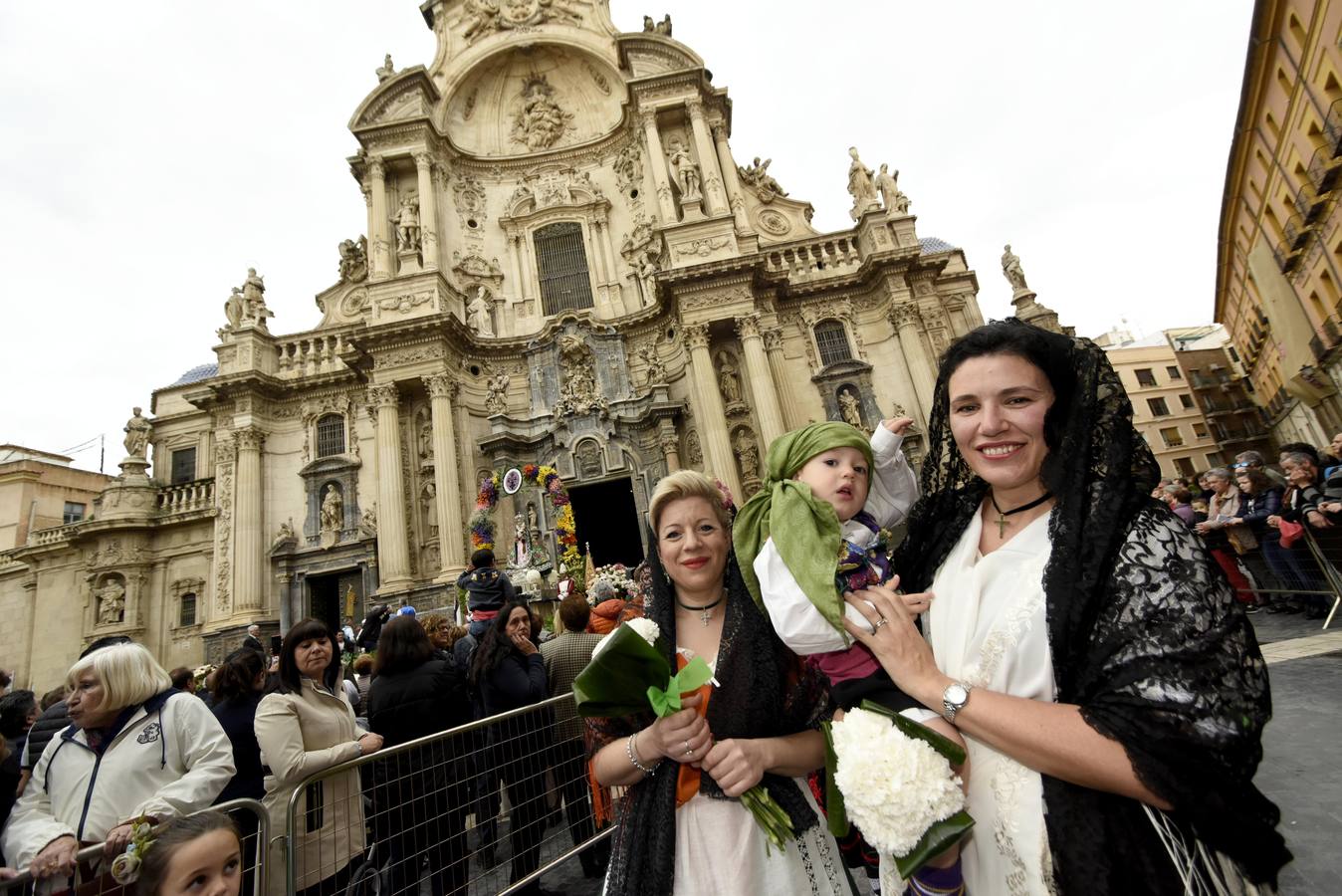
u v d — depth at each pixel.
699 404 21.09
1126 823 1.48
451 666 5.00
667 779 2.23
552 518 21.31
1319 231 20.41
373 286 22.59
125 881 2.49
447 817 4.16
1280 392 32.62
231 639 20.45
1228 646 1.42
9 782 4.04
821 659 2.01
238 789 4.06
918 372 21.45
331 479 22.67
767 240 25.64
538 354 23.27
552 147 27.27
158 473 28.09
